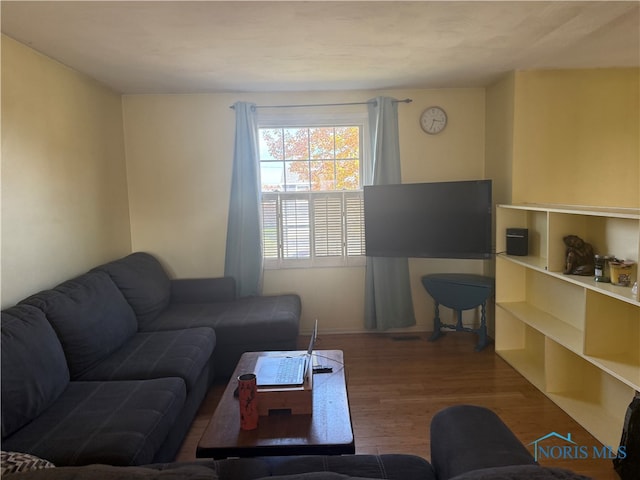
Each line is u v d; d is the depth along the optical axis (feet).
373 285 13.56
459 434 5.12
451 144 13.50
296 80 11.88
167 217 13.56
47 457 5.41
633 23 8.08
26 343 6.64
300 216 13.78
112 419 6.24
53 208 9.41
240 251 13.26
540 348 11.14
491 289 12.12
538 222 11.27
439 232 11.97
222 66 10.38
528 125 11.59
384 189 12.58
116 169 12.66
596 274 8.05
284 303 12.37
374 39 8.66
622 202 11.89
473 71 11.41
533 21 7.88
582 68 11.37
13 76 8.18
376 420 8.77
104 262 11.76
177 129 13.33
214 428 5.92
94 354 8.16
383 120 13.01
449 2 6.95
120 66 10.17
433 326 13.98
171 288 12.91
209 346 9.74
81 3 6.69
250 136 13.02
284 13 7.25
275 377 6.61
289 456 5.75
